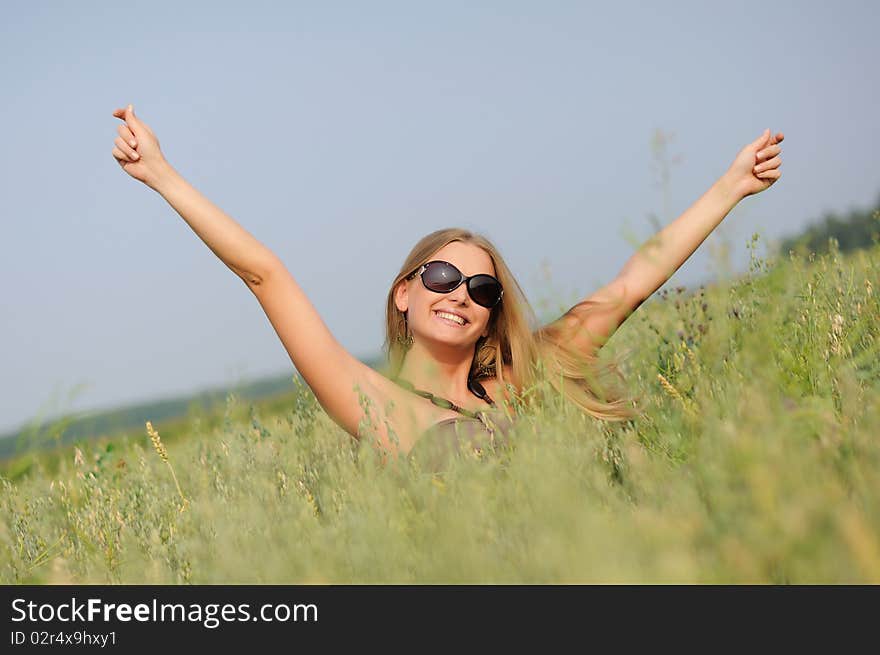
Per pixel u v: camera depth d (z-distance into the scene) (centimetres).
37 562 565
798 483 294
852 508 296
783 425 356
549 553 320
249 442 713
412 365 730
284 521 459
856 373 523
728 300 524
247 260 619
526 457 429
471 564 337
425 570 355
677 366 588
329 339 645
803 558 273
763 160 730
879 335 567
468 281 704
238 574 400
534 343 722
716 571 290
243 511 510
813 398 448
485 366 753
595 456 478
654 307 740
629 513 372
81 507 643
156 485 686
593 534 313
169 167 621
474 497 398
